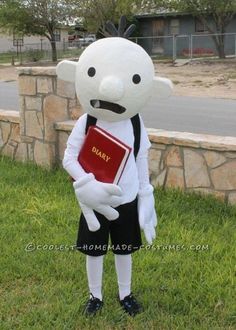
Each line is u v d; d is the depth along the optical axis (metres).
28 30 30.64
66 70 3.06
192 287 3.46
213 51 29.78
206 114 10.97
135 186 2.99
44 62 30.64
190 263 3.76
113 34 3.08
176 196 5.17
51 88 6.16
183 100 13.27
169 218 4.64
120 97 2.76
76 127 2.99
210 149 4.96
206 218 4.64
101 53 2.79
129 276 3.21
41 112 6.28
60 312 3.18
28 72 6.27
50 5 29.48
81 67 2.86
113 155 2.83
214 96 14.15
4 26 30.80
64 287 3.48
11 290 3.51
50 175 6.10
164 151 5.33
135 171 2.99
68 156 2.93
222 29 26.69
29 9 29.33
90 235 3.04
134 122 3.01
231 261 3.76
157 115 10.90
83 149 2.87
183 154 5.19
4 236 4.32
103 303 3.27
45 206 4.96
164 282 3.52
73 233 4.36
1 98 14.28
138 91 2.82
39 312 3.19
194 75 19.72
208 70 21.44
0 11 29.36
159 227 4.41
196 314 3.15
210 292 3.35
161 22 32.06
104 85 2.72
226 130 9.18
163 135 5.31
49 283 3.56
